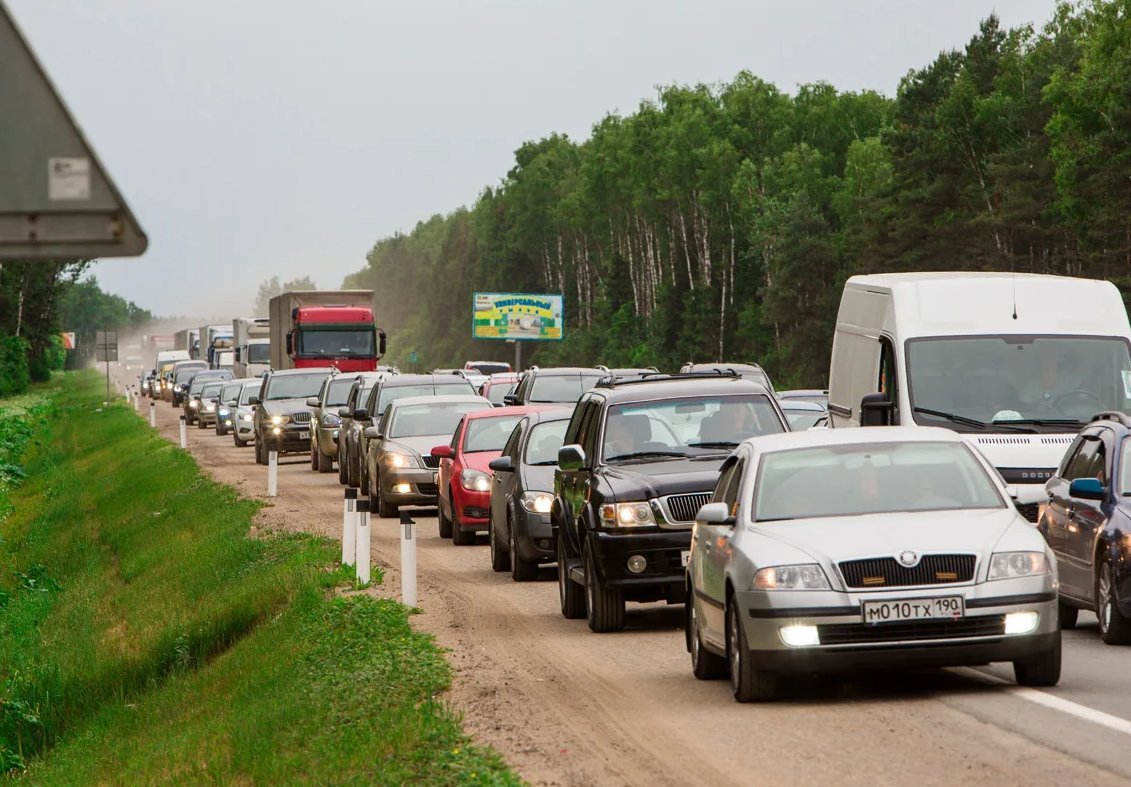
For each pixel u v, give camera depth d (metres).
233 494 105.19
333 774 29.06
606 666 39.50
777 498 34.53
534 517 58.81
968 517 33.38
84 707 59.88
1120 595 40.34
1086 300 55.94
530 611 51.56
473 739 30.00
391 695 35.88
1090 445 45.59
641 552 44.94
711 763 27.12
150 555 88.75
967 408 53.56
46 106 16.83
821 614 31.47
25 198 16.81
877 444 35.88
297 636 49.34
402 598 52.94
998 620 31.67
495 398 125.12
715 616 35.00
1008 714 30.06
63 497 133.50
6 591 85.25
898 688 33.78
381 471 90.50
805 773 25.78
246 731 36.66
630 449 48.34
